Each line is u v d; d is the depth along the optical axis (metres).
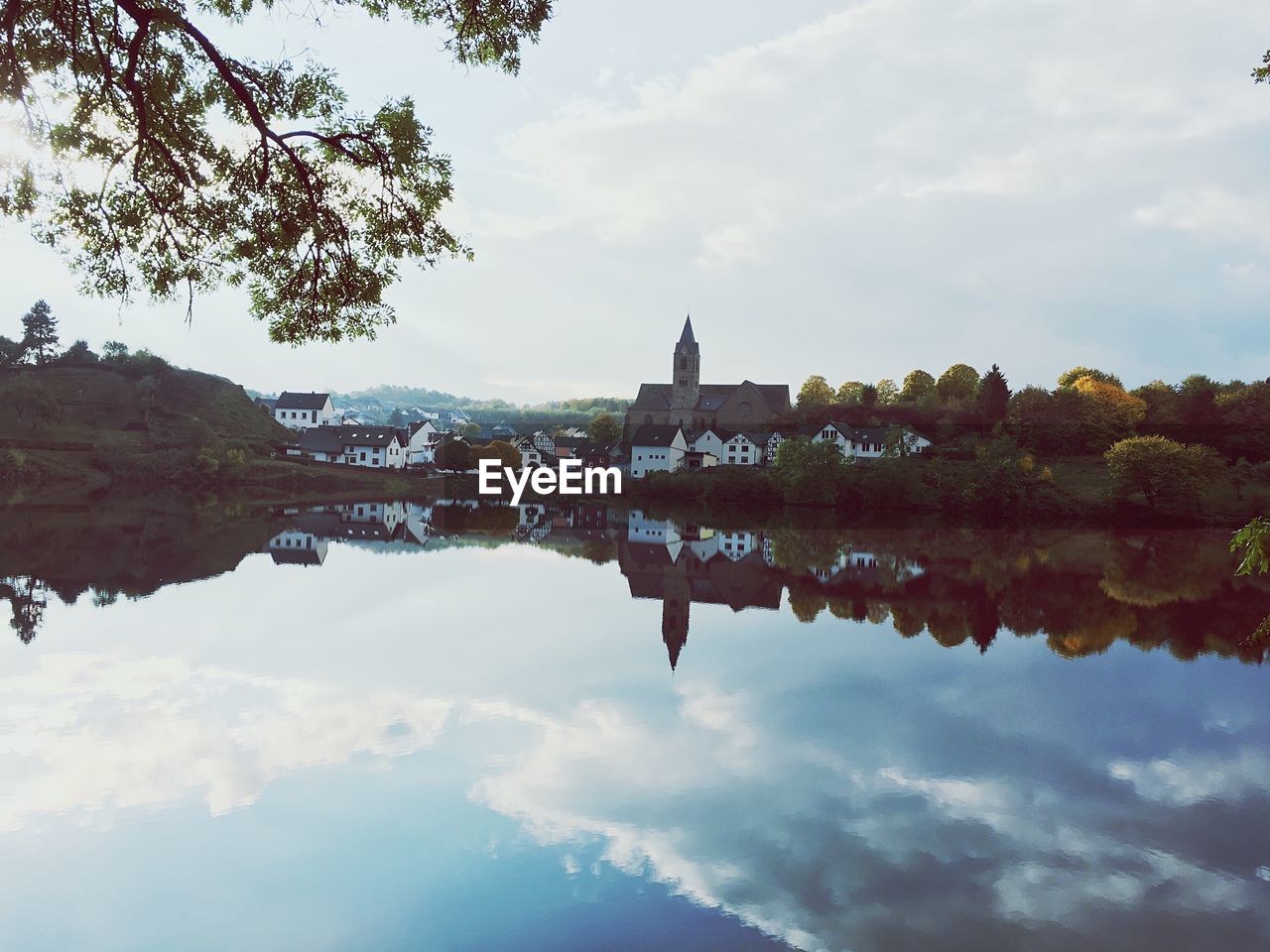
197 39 9.67
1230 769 17.69
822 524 78.62
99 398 130.12
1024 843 14.08
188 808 14.38
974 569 48.44
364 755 17.02
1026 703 22.11
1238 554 56.81
